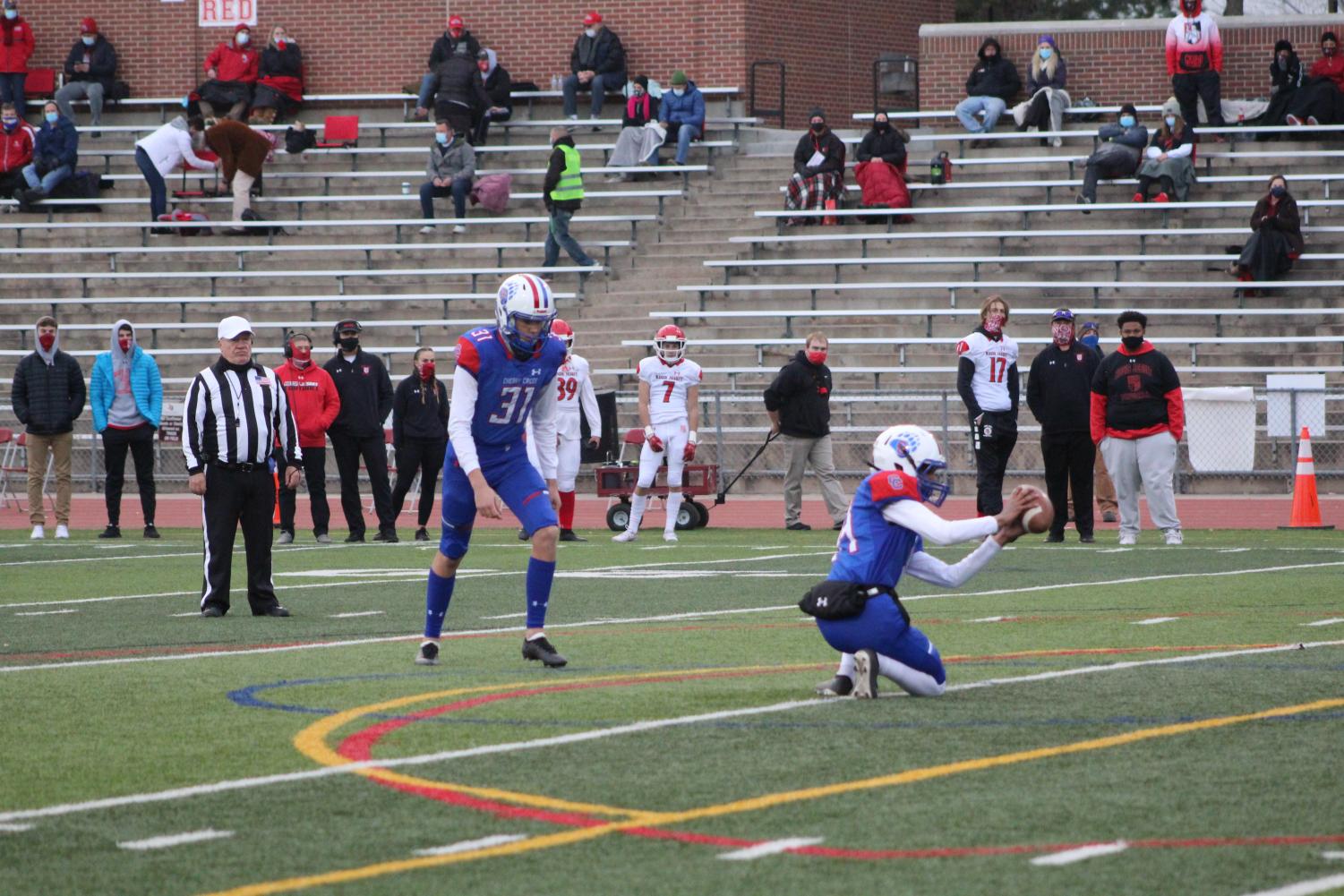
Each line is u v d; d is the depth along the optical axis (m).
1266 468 64.81
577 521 59.09
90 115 97.81
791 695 21.14
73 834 14.45
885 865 13.24
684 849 13.75
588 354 75.75
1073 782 16.02
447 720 19.58
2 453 71.00
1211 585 34.69
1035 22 89.00
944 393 65.50
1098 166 78.00
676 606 31.97
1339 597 32.25
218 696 21.61
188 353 77.88
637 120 85.81
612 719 19.52
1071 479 46.38
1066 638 26.56
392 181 89.50
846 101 97.19
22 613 31.92
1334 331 70.81
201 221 85.56
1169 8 122.50
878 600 20.47
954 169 83.56
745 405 71.00
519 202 87.06
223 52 94.69
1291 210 71.81
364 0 96.88
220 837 14.29
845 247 78.88
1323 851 13.55
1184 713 19.62
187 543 49.72
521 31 95.31
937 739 18.12
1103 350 70.88
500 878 12.95
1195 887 12.58
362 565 41.69
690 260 80.75
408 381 49.88
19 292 84.38
